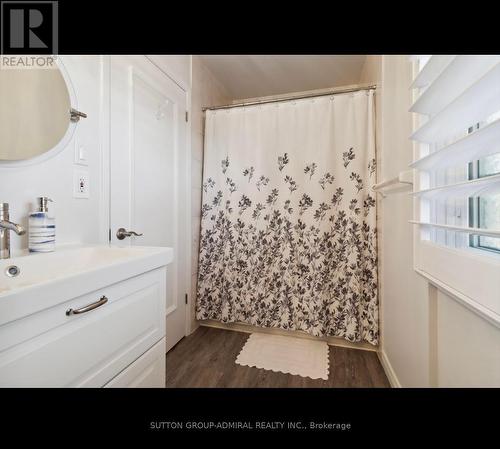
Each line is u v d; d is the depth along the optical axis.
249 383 1.41
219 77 2.38
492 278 0.58
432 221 0.92
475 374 0.69
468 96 0.53
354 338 1.72
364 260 1.76
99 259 1.00
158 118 1.62
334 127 1.82
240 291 2.01
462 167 0.83
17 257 0.77
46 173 0.97
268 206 1.95
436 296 0.92
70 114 1.05
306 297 1.85
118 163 1.31
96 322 0.66
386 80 1.46
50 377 0.56
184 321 1.94
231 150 2.03
